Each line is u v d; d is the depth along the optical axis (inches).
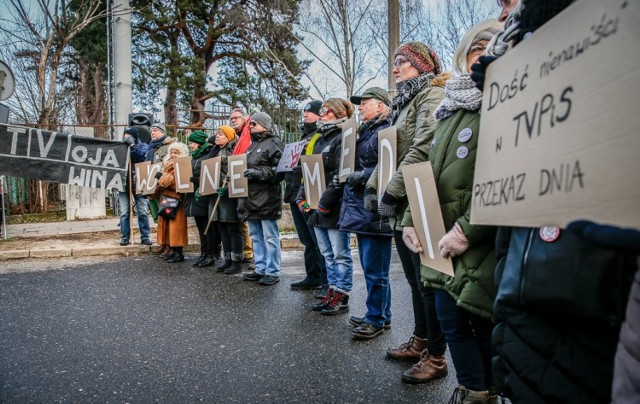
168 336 145.8
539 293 47.9
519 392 51.2
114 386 110.9
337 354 130.5
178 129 436.1
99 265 261.3
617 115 33.5
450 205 83.7
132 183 307.3
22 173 290.4
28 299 189.6
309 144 186.1
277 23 700.7
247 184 209.6
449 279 82.9
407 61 115.0
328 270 175.9
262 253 221.5
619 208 32.6
